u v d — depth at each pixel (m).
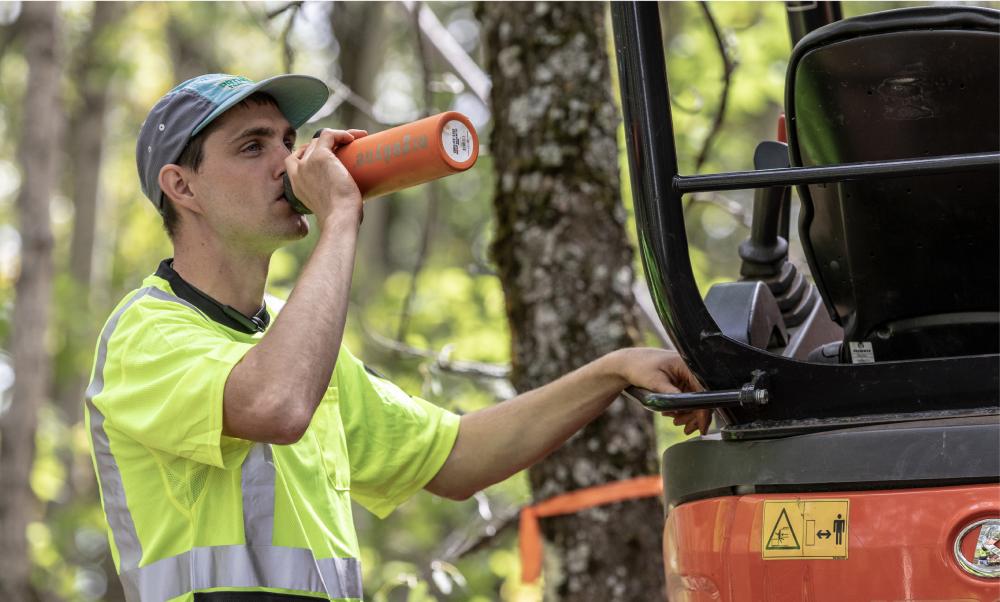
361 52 24.72
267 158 4.33
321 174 4.14
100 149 24.00
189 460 4.05
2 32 23.75
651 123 3.93
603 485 6.30
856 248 4.05
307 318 3.88
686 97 11.09
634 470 6.32
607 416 6.34
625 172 9.62
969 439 3.48
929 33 3.65
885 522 3.50
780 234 5.20
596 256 6.44
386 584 7.35
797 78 3.89
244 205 4.28
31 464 16.48
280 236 4.30
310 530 4.14
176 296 4.30
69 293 21.09
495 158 6.71
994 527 3.40
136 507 4.08
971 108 3.74
